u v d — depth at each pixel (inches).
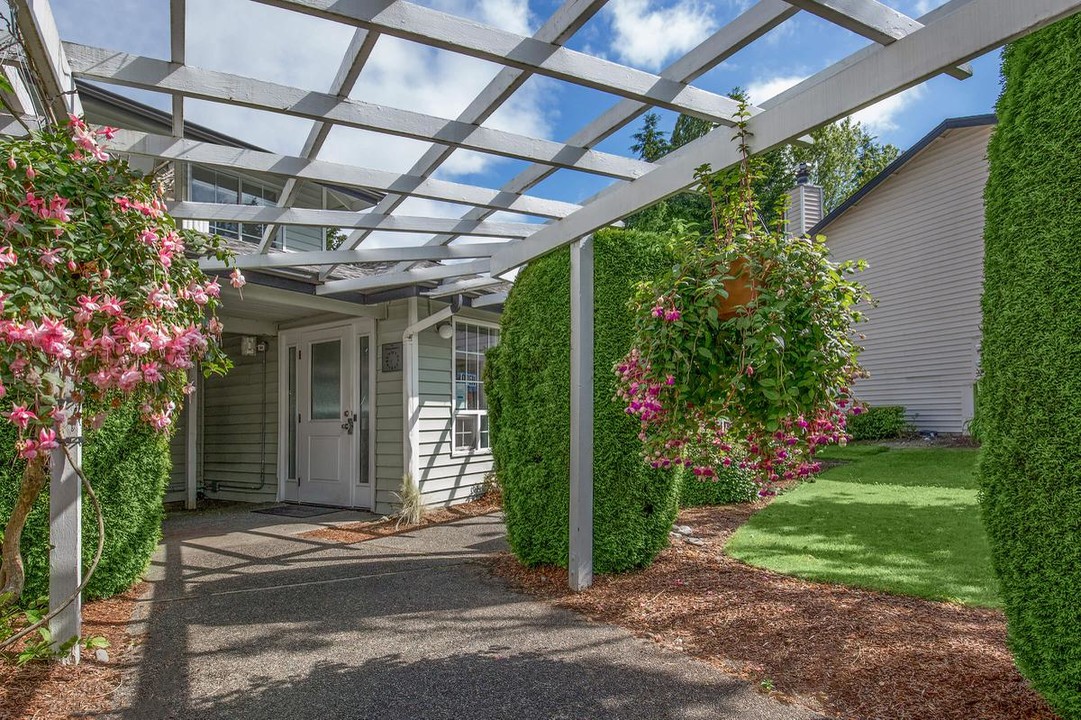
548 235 160.9
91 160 84.6
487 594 149.6
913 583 145.1
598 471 156.3
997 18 71.9
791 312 90.4
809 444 94.5
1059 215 71.7
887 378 466.9
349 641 119.5
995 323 80.4
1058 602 73.3
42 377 69.1
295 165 123.2
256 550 199.6
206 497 327.3
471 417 300.0
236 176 300.4
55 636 105.4
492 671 105.1
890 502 245.0
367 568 175.8
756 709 90.4
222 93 94.5
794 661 105.3
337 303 256.7
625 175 130.7
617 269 157.5
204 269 191.8
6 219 72.7
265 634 123.2
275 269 213.0
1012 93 79.3
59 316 72.1
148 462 150.3
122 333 79.2
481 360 308.8
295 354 302.4
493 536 220.4
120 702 94.3
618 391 114.6
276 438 306.5
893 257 463.8
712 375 95.0
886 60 83.4
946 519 212.7
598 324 157.5
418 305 263.9
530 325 169.6
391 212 152.7
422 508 265.0
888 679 96.7
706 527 218.2
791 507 243.9
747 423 98.0
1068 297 70.7
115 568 143.9
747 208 103.3
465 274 218.2
